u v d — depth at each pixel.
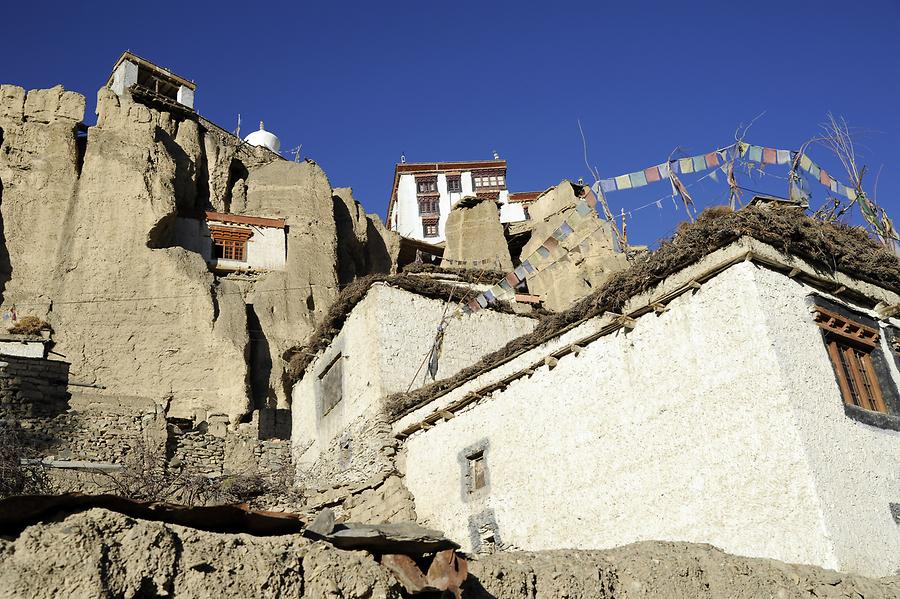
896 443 11.35
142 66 37.34
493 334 19.84
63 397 22.28
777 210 11.95
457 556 7.45
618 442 12.17
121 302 26.28
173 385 25.19
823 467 9.98
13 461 15.95
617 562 9.09
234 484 19.53
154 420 22.39
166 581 5.85
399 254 41.09
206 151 35.31
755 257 11.17
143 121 31.25
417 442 16.45
